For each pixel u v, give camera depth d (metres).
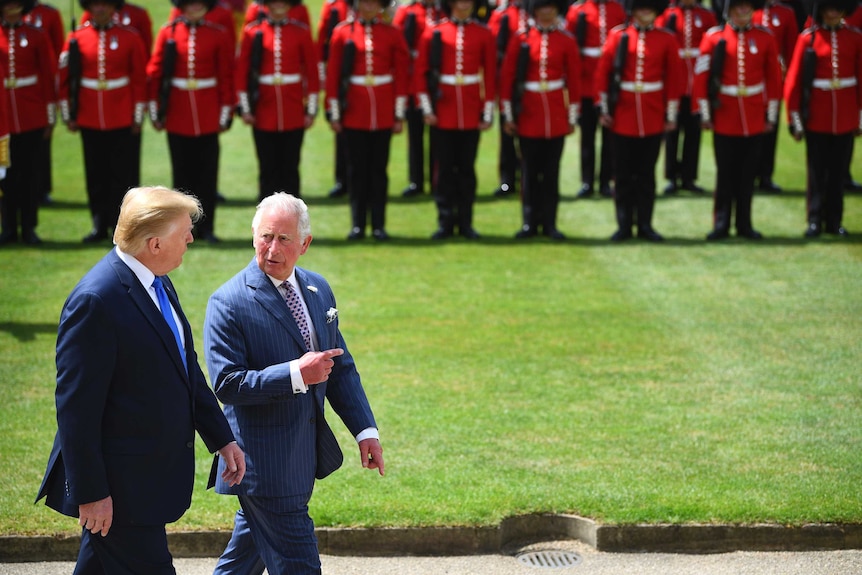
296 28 27.22
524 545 13.02
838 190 27.20
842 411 16.34
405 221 29.25
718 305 21.67
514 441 15.25
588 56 31.61
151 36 31.27
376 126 26.69
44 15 29.77
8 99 25.83
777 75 26.81
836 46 26.53
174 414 9.66
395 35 26.88
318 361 9.87
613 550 12.83
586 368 18.22
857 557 12.64
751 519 12.91
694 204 31.22
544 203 27.39
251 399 9.96
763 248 26.16
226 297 10.45
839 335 19.84
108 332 9.34
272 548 10.30
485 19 32.50
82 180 34.16
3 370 17.84
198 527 12.77
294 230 10.42
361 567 12.41
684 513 13.02
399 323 20.56
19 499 13.38
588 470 14.27
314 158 37.41
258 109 27.19
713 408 16.50
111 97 26.28
